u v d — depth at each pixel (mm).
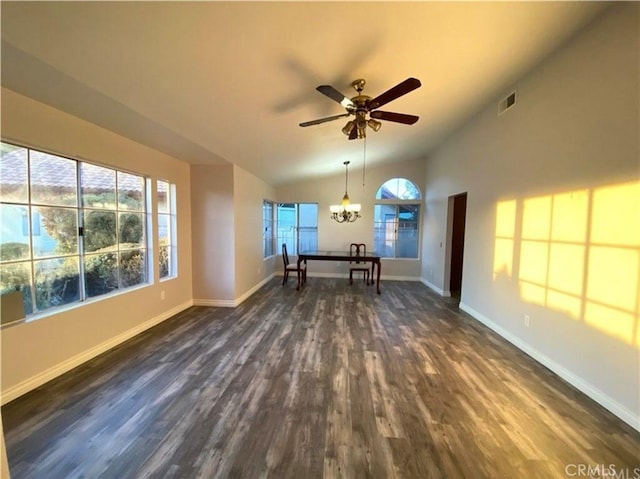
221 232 4621
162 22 1668
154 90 2285
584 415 2092
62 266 2680
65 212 2695
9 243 2268
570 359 2506
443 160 5602
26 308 2391
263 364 2797
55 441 1808
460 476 1596
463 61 2619
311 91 2678
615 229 2113
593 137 2297
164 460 1679
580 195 2422
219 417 2039
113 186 3227
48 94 2234
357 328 3779
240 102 2699
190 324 3863
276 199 7391
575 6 2092
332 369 2719
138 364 2770
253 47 1988
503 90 3484
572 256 2496
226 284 4684
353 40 2057
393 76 2648
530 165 3049
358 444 1811
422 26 2029
